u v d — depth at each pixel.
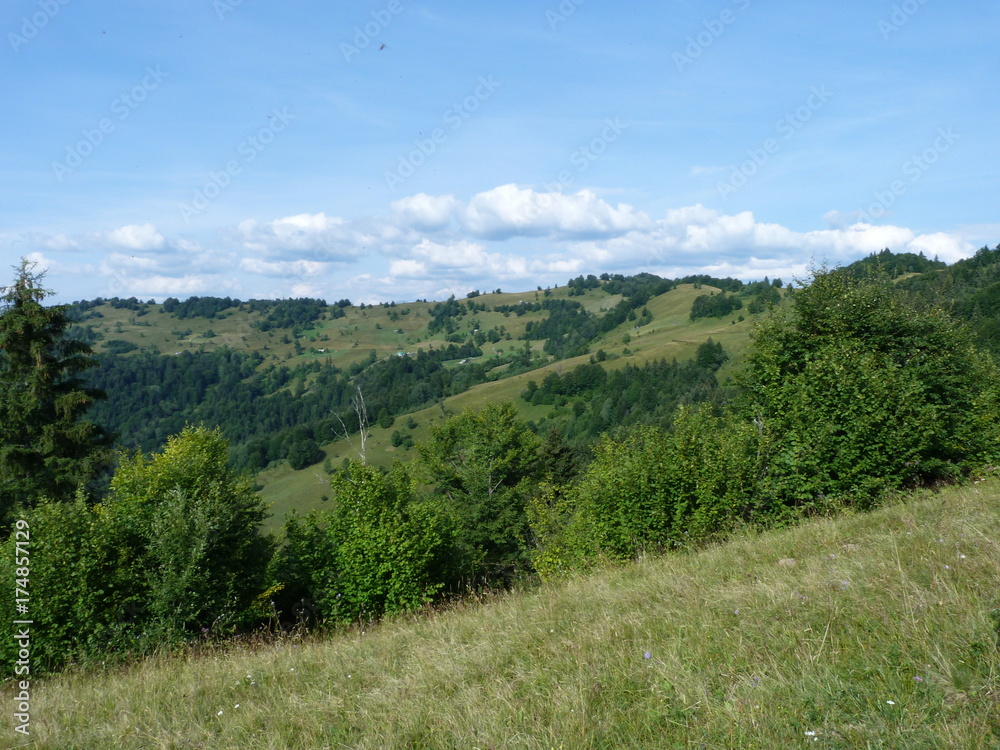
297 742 4.30
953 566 4.96
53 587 8.80
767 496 10.82
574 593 7.38
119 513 10.53
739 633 4.67
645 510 10.82
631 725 3.65
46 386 23.69
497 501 32.56
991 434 12.30
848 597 4.84
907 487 11.23
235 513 11.42
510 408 36.34
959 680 3.34
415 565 12.84
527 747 3.57
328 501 72.62
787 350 15.66
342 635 9.97
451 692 4.81
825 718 3.24
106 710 5.74
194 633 9.58
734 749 3.16
